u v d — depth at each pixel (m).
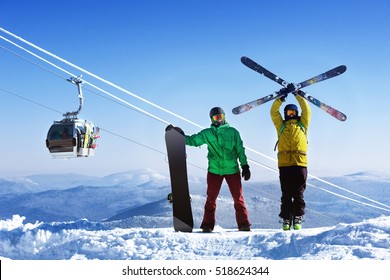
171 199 8.89
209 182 9.05
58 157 11.06
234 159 9.04
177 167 8.89
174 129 8.93
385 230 6.95
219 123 9.00
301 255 6.61
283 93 9.19
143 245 7.47
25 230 8.73
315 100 9.34
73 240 7.86
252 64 9.41
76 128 10.87
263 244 7.16
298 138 8.78
